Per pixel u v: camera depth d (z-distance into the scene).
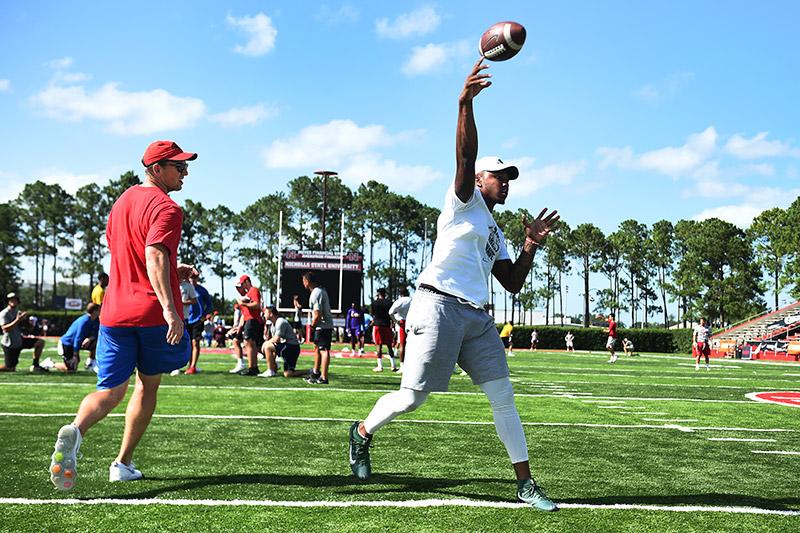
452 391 11.27
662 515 3.82
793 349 39.06
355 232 94.88
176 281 4.24
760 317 58.12
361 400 9.57
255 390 10.71
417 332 4.22
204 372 14.32
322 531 3.38
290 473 4.73
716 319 80.38
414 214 97.12
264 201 94.25
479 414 8.30
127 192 4.27
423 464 5.16
